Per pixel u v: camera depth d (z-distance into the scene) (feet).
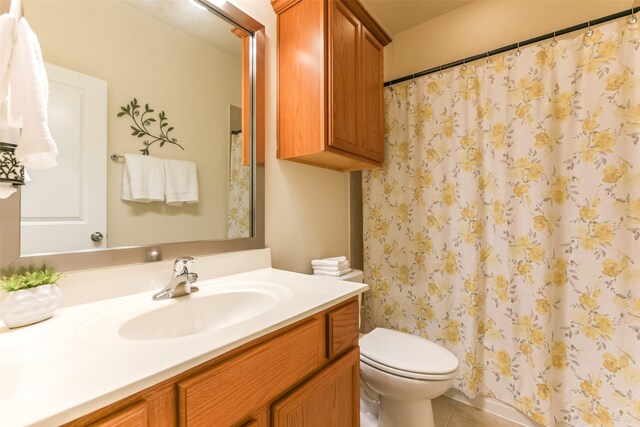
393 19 6.12
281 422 2.06
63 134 2.51
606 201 4.01
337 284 3.21
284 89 4.37
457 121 5.25
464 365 5.05
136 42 3.03
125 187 2.91
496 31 5.35
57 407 1.13
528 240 4.57
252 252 4.00
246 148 4.09
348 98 4.40
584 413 4.10
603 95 4.05
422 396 3.74
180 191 3.37
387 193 6.10
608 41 4.03
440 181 5.46
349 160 4.80
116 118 2.86
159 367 1.44
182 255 3.27
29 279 2.09
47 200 2.40
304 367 2.35
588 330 4.10
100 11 2.77
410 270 5.79
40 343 1.73
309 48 4.09
